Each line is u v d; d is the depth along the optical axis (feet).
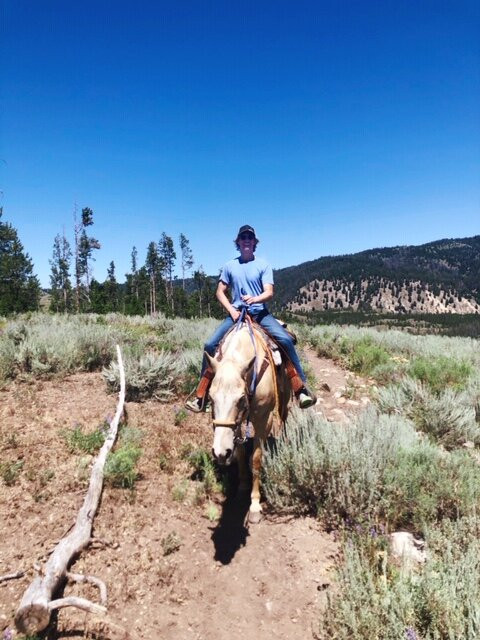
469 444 21.39
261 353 15.12
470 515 13.46
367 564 11.77
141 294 275.80
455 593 10.07
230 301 17.53
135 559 12.54
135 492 15.24
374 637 9.68
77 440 17.79
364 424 17.95
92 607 9.84
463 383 30.07
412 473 15.44
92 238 193.26
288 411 20.04
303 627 10.91
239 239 16.98
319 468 14.92
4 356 26.11
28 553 12.08
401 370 34.09
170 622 10.87
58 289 231.91
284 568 12.73
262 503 15.84
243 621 11.09
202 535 14.01
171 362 27.22
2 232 158.10
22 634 9.72
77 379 27.17
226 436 11.48
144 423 21.17
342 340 44.78
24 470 15.65
